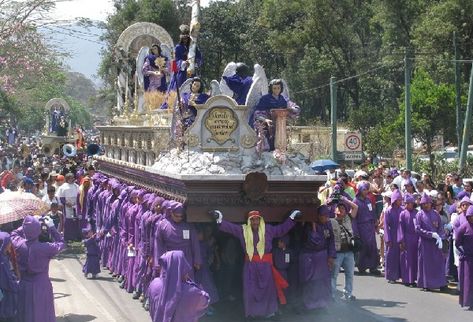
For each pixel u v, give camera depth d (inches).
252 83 454.9
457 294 503.2
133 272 483.8
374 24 2027.6
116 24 1950.1
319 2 1948.8
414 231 533.3
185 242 398.3
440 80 1581.0
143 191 493.0
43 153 1469.0
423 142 1465.3
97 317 420.2
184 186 398.3
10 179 679.1
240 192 405.4
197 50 553.3
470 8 1492.4
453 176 673.6
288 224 410.3
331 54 2022.6
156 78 618.8
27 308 351.6
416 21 1779.0
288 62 2159.2
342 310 447.5
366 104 2027.6
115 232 544.4
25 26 941.8
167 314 341.4
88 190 661.3
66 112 1549.0
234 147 425.1
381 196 688.4
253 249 403.2
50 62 1093.1
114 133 626.8
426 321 418.6
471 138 1686.8
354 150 957.2
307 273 423.5
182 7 1985.7
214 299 418.0
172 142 451.2
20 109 1831.9
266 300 405.7
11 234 365.1
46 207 397.1
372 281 556.4
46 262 357.4
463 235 451.2
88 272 557.0
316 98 2231.8
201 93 459.5
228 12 2143.2
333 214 471.2
